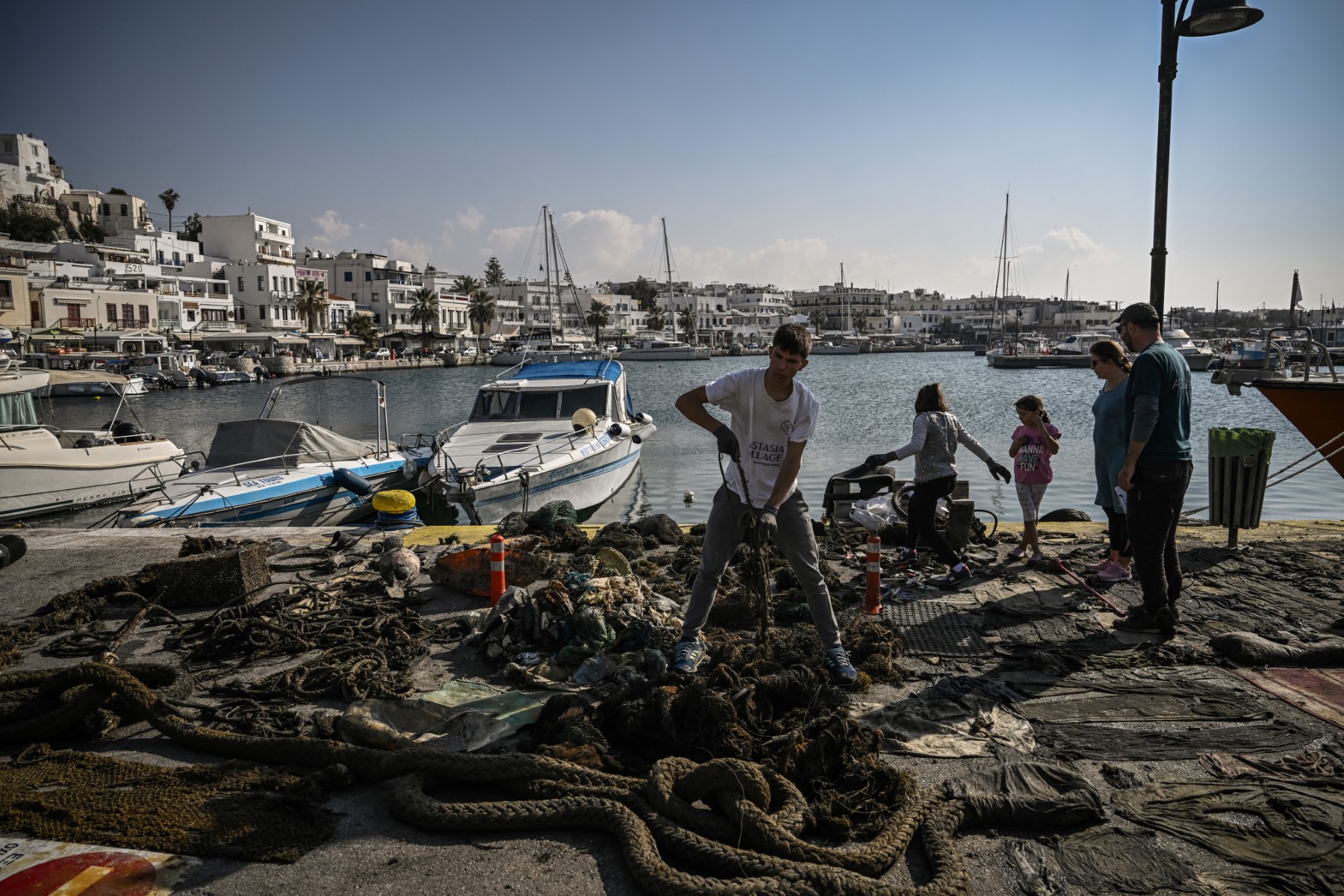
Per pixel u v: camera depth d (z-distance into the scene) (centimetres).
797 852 306
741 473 443
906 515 817
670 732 384
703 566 477
